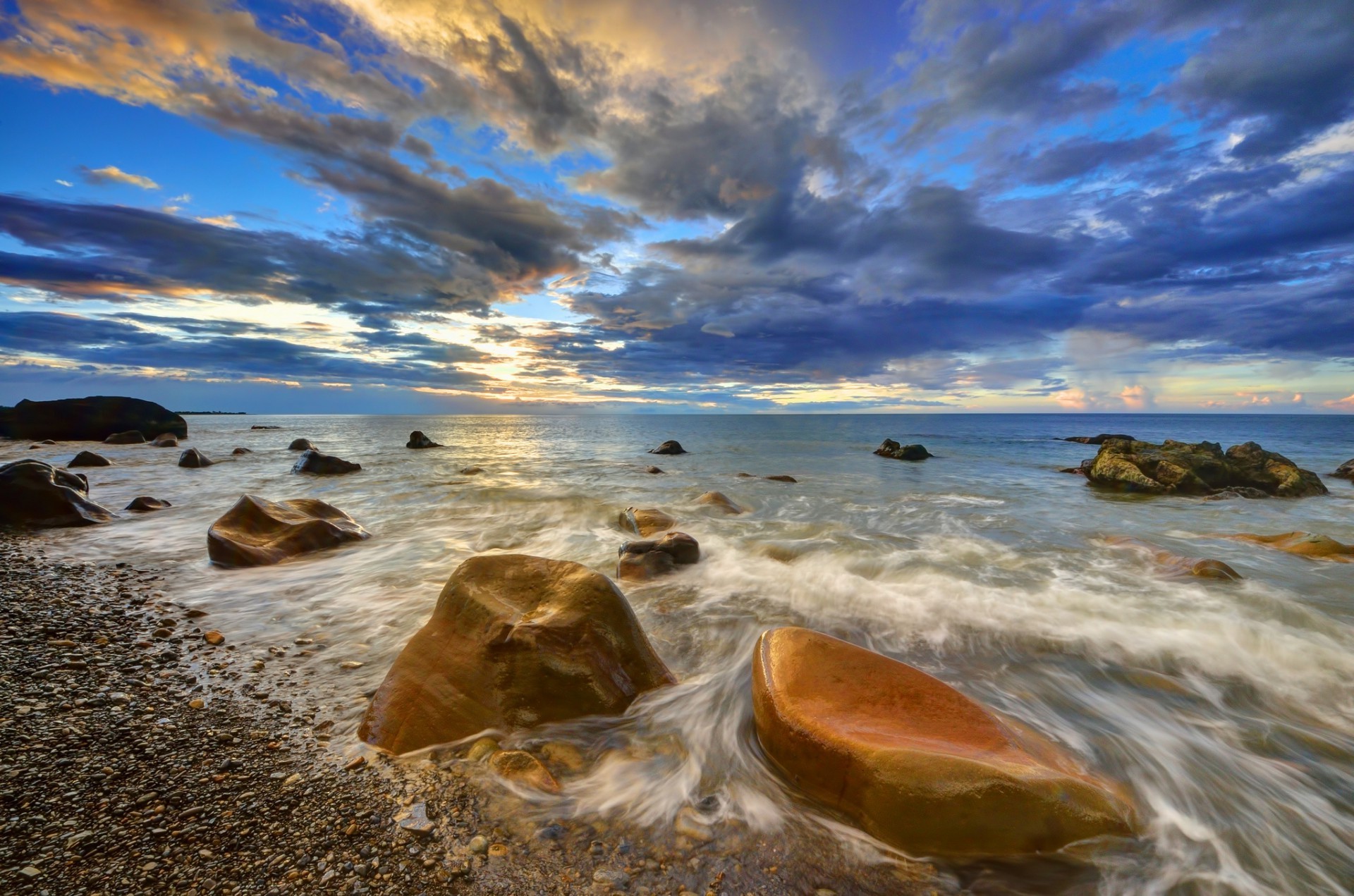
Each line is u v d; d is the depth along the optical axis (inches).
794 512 578.2
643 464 1087.0
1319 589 322.7
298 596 302.8
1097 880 119.9
